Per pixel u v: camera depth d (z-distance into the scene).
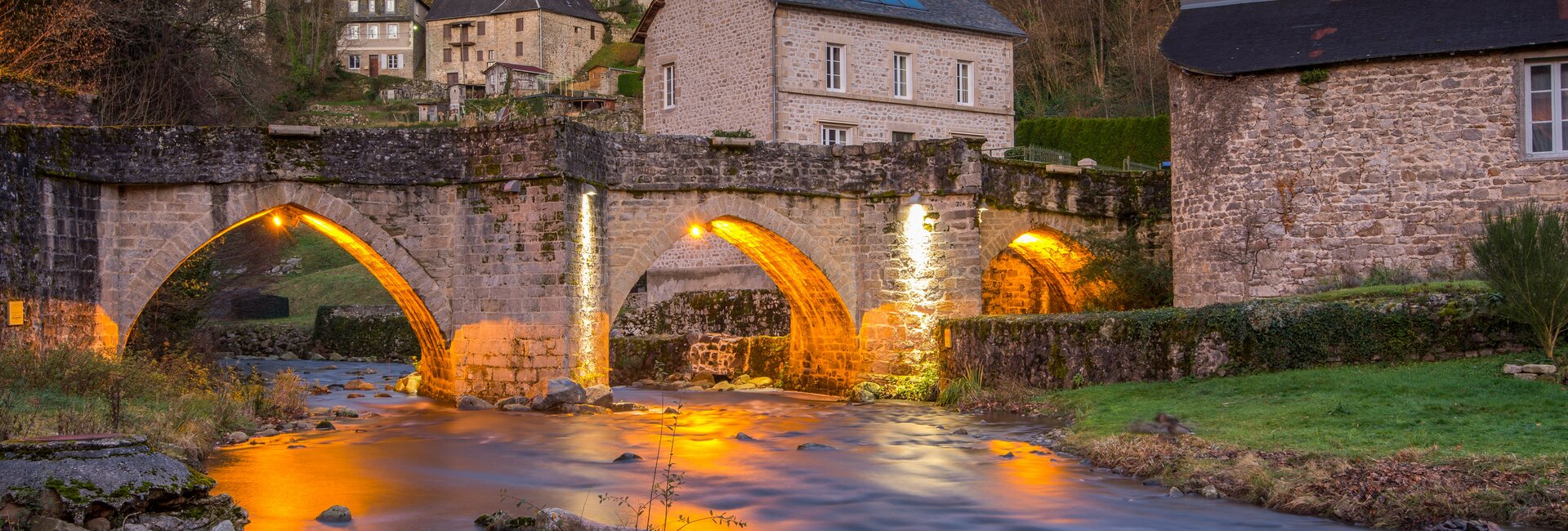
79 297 18.69
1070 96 53.00
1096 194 26.95
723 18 36.50
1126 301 27.02
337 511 11.72
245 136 20.36
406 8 90.12
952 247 24.02
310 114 72.94
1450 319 17.14
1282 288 22.56
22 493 9.24
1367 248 21.92
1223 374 18.38
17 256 17.22
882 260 24.44
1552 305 15.80
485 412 20.92
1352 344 17.61
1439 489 11.23
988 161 25.16
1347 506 11.28
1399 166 21.72
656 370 31.50
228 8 33.34
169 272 19.80
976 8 39.75
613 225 22.45
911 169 24.31
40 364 15.88
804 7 34.84
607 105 67.25
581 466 15.03
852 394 23.78
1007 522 11.58
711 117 36.84
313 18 82.75
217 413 17.59
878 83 36.56
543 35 83.56
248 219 20.56
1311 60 22.31
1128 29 53.78
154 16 29.50
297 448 16.39
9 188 17.14
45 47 25.55
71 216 18.59
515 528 11.16
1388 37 22.11
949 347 23.53
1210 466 13.19
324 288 50.69
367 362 39.78
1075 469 14.39
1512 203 20.91
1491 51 21.02
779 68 34.56
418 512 12.07
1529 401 14.20
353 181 21.12
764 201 23.73
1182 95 24.33
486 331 21.66
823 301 25.53
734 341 30.14
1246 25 24.05
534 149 21.16
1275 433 14.26
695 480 14.05
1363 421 14.27
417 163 21.75
